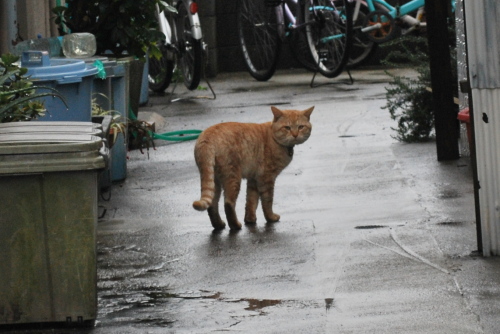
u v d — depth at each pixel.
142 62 14.23
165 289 7.22
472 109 7.40
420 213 9.04
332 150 12.58
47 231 6.29
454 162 11.30
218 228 9.09
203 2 23.25
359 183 10.55
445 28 11.17
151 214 9.83
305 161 11.97
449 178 10.47
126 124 11.74
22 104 7.98
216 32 24.08
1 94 7.35
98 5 13.20
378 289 6.88
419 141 12.84
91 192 6.28
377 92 18.36
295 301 6.74
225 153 8.91
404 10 20.61
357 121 14.88
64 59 10.55
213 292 7.07
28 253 6.30
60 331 6.39
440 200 9.50
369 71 22.34
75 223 6.29
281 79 22.06
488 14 7.27
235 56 24.33
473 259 7.46
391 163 11.49
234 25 24.17
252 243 8.44
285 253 8.01
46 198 6.23
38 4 13.66
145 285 7.33
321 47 20.75
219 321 6.43
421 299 6.61
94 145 6.18
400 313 6.36
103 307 6.84
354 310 6.47
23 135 6.39
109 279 7.53
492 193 7.46
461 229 8.36
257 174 9.25
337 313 6.43
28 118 7.92
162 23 19.45
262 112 16.69
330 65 21.05
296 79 21.84
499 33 7.25
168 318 6.55
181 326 6.38
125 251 8.36
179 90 20.94
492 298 6.54
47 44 11.70
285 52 24.11
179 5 19.62
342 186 10.47
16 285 6.34
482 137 7.41
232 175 8.99
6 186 6.19
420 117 12.73
